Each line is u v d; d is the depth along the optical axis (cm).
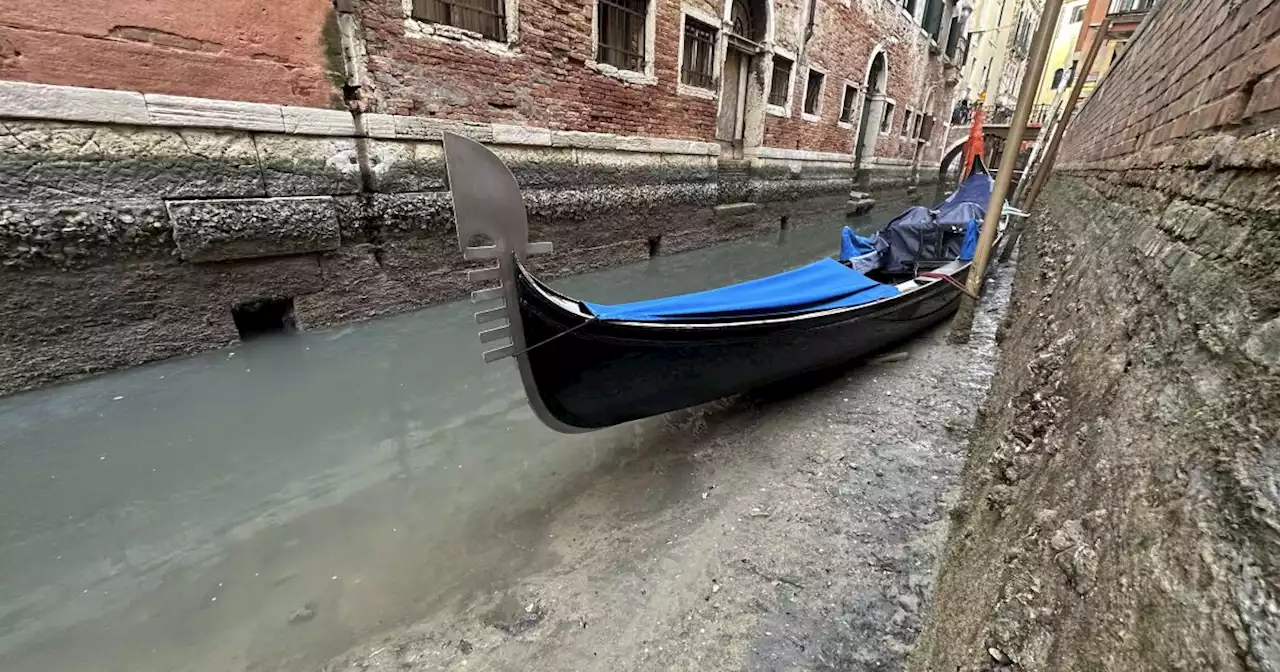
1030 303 381
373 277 523
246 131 420
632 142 785
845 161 1522
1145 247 172
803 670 206
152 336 401
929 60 1947
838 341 422
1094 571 100
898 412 395
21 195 336
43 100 335
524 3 584
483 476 331
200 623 231
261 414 379
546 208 673
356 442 360
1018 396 221
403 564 263
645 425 393
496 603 241
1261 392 79
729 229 1082
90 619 232
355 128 485
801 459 341
